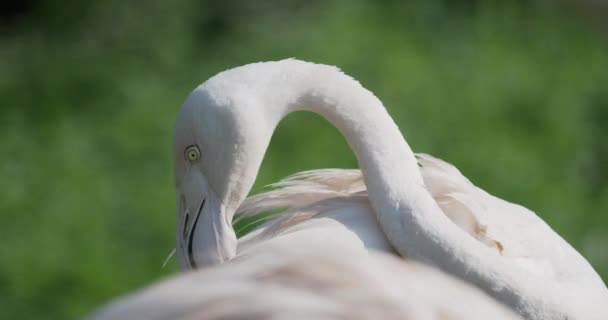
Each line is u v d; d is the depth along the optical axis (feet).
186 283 6.77
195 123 16.90
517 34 50.78
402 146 16.79
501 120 41.32
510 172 36.40
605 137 41.98
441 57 46.57
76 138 37.99
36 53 47.37
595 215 35.53
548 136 40.88
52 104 41.96
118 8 48.49
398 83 41.09
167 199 33.86
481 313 6.75
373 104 17.11
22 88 43.42
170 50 45.19
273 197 17.26
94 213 32.96
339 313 6.39
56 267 30.58
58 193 34.06
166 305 6.44
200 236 16.89
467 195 16.25
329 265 6.77
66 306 29.58
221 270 7.06
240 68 17.26
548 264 15.98
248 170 16.96
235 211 17.40
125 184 35.09
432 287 6.82
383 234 16.03
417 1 51.08
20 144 37.50
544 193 35.47
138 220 32.73
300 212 16.48
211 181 16.99
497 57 46.47
